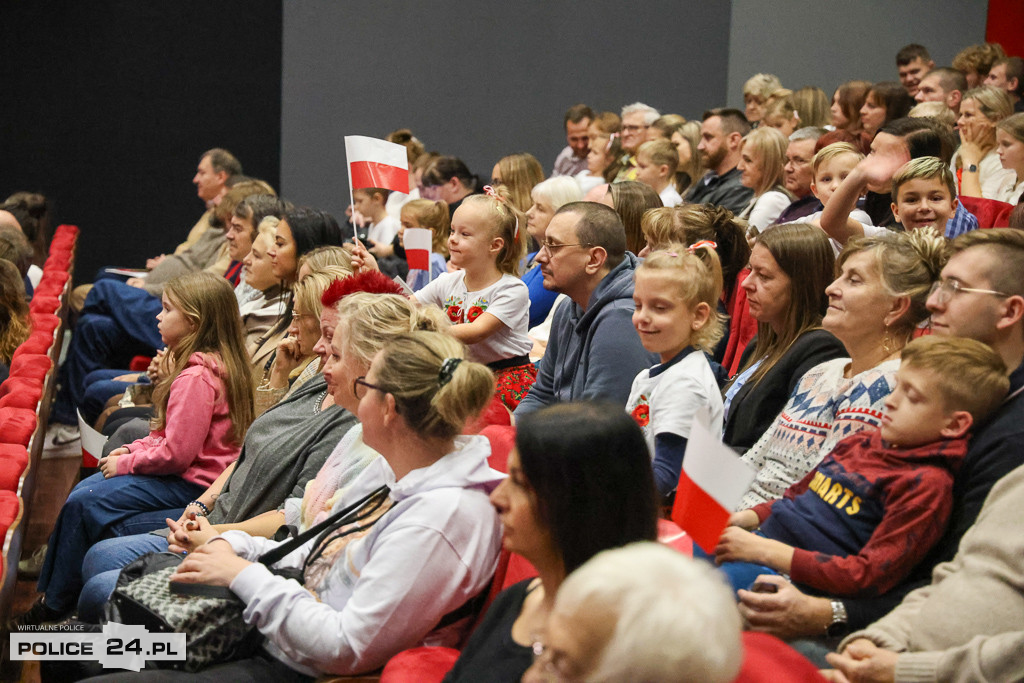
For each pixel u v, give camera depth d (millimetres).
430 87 8711
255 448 2830
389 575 1915
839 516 1948
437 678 1781
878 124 5199
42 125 9156
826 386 2277
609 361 2740
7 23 9008
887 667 1654
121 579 2207
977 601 1674
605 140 7020
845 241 3150
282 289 4156
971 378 1843
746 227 3377
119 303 5488
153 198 9281
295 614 1942
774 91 6590
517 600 1715
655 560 1059
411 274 4551
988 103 4188
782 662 1417
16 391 3467
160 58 9078
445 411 1972
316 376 2922
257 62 9055
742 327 3340
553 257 2969
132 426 3650
